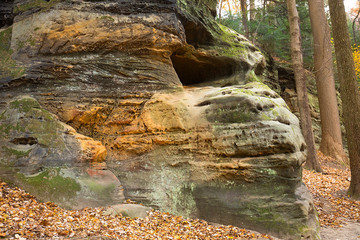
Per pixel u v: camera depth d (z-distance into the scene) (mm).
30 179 6039
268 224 5812
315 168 13820
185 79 10664
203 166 6562
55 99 7090
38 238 4086
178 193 6586
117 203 6363
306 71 21766
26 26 7578
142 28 7449
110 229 4867
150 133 7098
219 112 6734
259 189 6086
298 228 5672
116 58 7527
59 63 7258
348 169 15539
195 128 6820
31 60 7316
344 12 10289
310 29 21562
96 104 7297
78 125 7168
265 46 20797
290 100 19031
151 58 7664
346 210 8688
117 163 7082
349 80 10203
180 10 8117
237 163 6246
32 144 6496
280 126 6203
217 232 5641
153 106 7270
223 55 9750
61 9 7438
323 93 17578
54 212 5332
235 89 7219
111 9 7508
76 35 7355
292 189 5961
